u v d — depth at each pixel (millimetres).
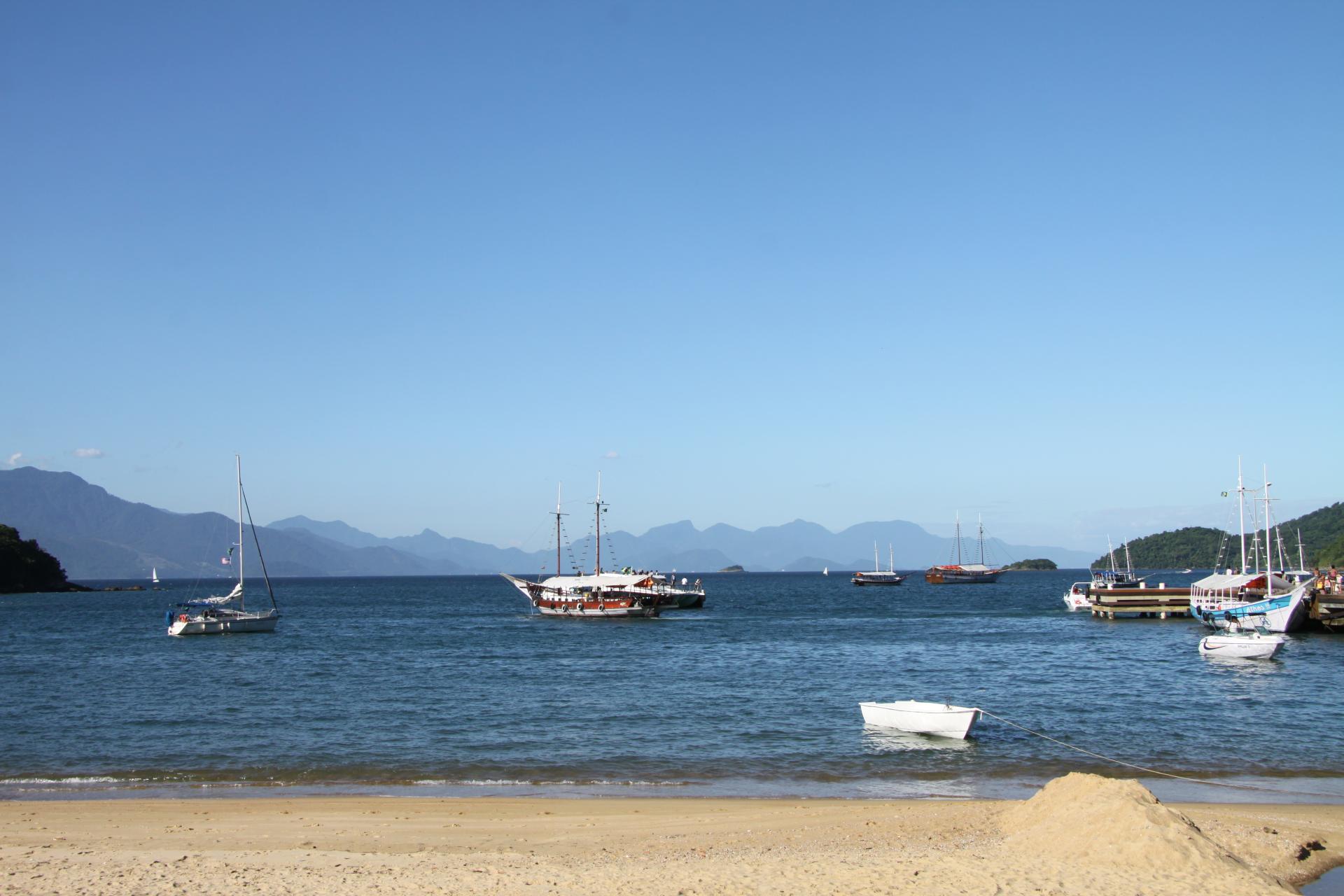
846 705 47125
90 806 27328
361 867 20594
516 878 19625
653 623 116250
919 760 34438
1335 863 21422
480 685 55688
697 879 19359
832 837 22984
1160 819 20750
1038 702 48219
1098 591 119000
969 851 21016
